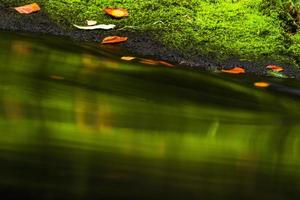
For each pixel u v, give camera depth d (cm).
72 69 362
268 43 507
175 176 202
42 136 225
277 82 442
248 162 237
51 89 306
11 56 366
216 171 216
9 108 259
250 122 315
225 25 514
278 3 553
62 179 183
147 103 314
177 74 407
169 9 518
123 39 459
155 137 250
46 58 377
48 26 457
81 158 206
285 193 201
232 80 425
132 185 187
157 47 464
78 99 295
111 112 281
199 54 468
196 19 514
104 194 176
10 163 190
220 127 291
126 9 506
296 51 508
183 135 263
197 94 363
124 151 223
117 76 366
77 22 476
